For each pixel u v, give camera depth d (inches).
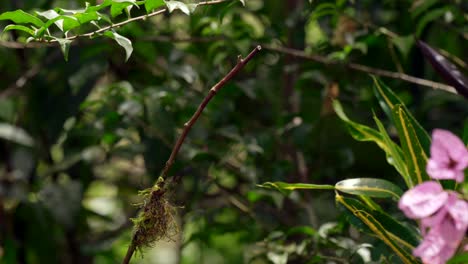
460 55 89.9
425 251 57.4
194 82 86.9
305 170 87.6
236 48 83.8
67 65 85.8
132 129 88.7
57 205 90.0
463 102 89.8
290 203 85.9
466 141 64.3
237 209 85.2
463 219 57.1
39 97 88.5
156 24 88.2
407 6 79.6
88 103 82.2
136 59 88.7
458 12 81.7
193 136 84.3
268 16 87.8
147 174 84.2
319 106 88.4
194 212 82.0
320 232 73.3
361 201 65.9
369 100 85.7
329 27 84.2
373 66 85.9
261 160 84.1
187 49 86.5
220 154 83.2
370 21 84.8
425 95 87.4
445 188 62.2
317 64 83.7
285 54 84.7
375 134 66.9
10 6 85.6
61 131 88.1
